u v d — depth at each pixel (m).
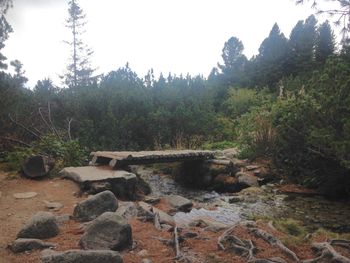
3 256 3.98
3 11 11.39
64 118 13.29
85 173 7.75
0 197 6.40
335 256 3.94
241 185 10.16
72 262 3.44
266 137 11.34
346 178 8.42
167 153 9.79
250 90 27.59
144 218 5.47
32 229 4.49
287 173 9.90
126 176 7.72
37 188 7.17
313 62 33.69
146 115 15.14
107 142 12.93
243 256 3.99
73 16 37.41
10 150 9.98
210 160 11.06
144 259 3.82
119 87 16.34
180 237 4.43
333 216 7.16
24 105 12.06
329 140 7.46
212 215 6.97
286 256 4.02
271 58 36.22
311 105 8.53
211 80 37.34
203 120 16.38
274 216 7.09
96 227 4.21
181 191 10.05
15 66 19.78
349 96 7.68
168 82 18.91
